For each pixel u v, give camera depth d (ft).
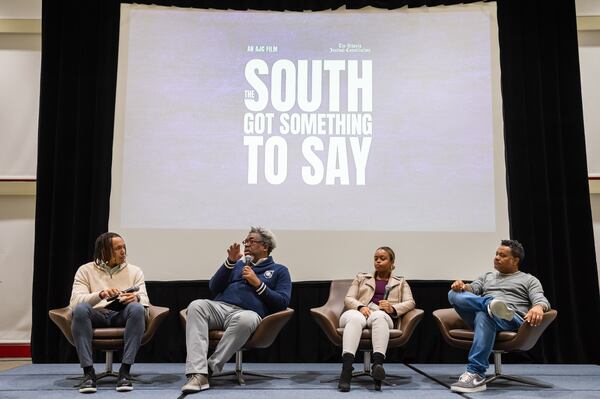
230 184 14.78
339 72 15.19
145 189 14.70
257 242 11.82
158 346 14.21
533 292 11.07
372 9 15.39
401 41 15.28
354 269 14.48
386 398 9.27
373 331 10.59
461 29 15.29
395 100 15.06
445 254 14.55
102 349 10.53
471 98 15.06
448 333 11.12
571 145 14.96
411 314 11.36
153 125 14.92
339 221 14.66
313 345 14.21
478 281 11.89
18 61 16.02
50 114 14.90
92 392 9.66
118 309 10.57
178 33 15.28
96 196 14.43
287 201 14.74
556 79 15.11
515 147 14.74
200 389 9.81
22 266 15.44
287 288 11.54
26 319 15.28
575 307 14.37
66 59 15.01
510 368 13.25
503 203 14.73
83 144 14.71
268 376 11.32
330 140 14.94
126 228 14.53
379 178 14.80
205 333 10.36
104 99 14.84
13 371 12.38
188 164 14.82
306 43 15.30
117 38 15.11
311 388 10.25
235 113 15.03
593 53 16.05
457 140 14.93
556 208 14.70
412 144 14.92
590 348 14.24
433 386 10.61
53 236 14.30
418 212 14.69
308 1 15.44
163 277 14.42
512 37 15.17
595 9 16.06
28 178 15.65
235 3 15.42
